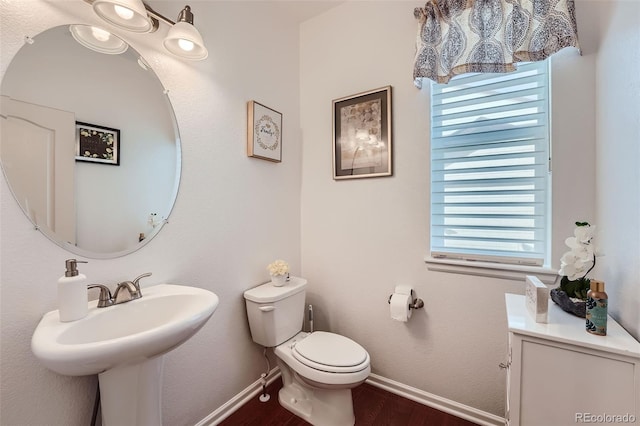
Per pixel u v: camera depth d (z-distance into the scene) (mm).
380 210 1755
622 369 745
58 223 946
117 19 1000
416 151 1634
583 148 1205
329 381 1287
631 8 844
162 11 1233
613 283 964
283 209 1927
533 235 1397
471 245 1540
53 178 939
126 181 1123
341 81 1896
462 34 1383
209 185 1436
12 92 856
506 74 1434
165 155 1250
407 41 1650
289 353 1486
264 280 1770
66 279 854
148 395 983
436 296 1582
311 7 1898
